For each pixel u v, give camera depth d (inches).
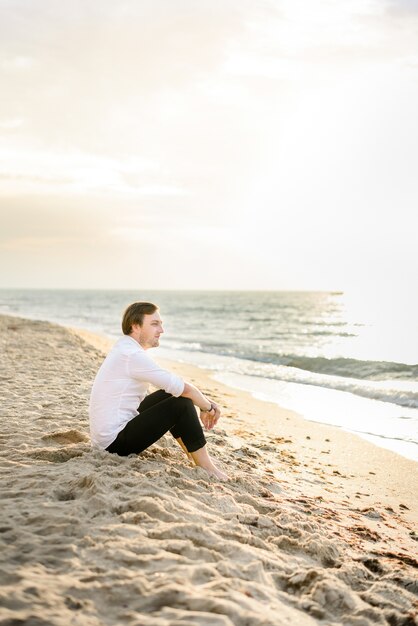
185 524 121.3
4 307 3051.2
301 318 2058.3
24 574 93.1
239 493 162.4
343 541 145.8
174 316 2219.5
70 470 152.3
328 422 346.3
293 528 139.5
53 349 541.6
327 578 109.5
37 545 106.8
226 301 4463.6
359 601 105.4
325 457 259.1
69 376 365.7
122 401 163.9
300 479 213.8
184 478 157.5
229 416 341.1
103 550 106.4
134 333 166.9
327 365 637.3
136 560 103.6
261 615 88.7
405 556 142.4
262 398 435.8
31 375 363.9
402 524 176.2
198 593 93.5
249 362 713.6
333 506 183.5
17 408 257.3
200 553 110.9
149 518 123.0
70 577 95.0
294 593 107.0
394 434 313.0
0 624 76.4
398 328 1422.2
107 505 128.3
